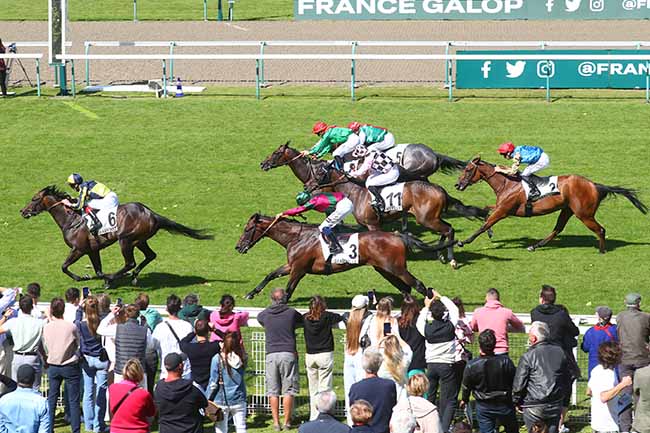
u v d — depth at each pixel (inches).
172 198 1379.2
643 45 1766.7
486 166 1170.0
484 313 741.3
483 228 1171.3
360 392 611.8
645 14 2138.3
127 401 617.3
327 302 1048.8
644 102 1700.3
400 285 981.8
